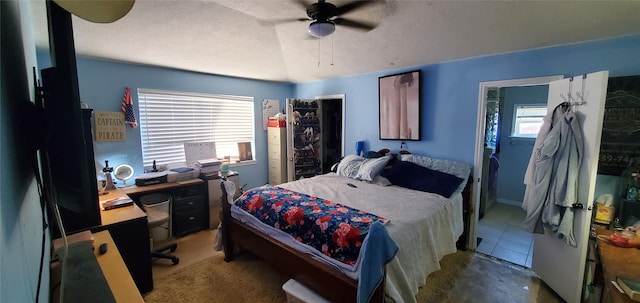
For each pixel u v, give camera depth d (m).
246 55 3.53
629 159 2.13
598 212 2.17
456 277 2.57
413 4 2.31
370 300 1.52
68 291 0.92
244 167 4.62
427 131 3.46
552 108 2.31
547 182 2.15
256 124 4.72
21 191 0.78
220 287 2.40
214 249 3.12
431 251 2.17
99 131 3.12
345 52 3.44
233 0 2.33
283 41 3.35
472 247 3.13
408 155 3.53
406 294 1.75
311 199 2.53
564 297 2.17
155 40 2.85
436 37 2.74
